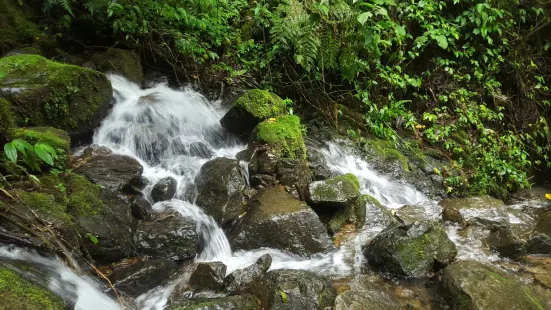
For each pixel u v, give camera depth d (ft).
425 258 12.31
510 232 14.02
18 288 7.97
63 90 14.47
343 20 18.38
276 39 19.34
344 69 19.43
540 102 24.58
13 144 9.38
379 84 21.52
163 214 13.35
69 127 14.79
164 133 17.28
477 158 20.70
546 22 24.21
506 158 21.44
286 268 12.34
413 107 22.52
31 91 13.67
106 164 13.92
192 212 13.83
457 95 22.12
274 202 14.05
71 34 20.71
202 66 21.06
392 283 12.03
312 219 13.55
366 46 19.03
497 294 10.65
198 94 20.36
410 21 22.24
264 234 13.17
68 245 10.22
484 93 23.21
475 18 22.22
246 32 22.61
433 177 19.21
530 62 24.09
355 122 20.66
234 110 17.74
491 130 21.80
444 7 22.98
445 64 22.20
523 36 24.21
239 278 11.27
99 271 10.72
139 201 13.21
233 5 22.74
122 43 20.68
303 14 18.93
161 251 12.21
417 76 22.24
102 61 19.12
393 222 14.93
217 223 13.69
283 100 19.22
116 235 11.62
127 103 17.83
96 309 9.66
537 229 15.14
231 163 15.06
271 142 16.10
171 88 20.59
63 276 9.51
